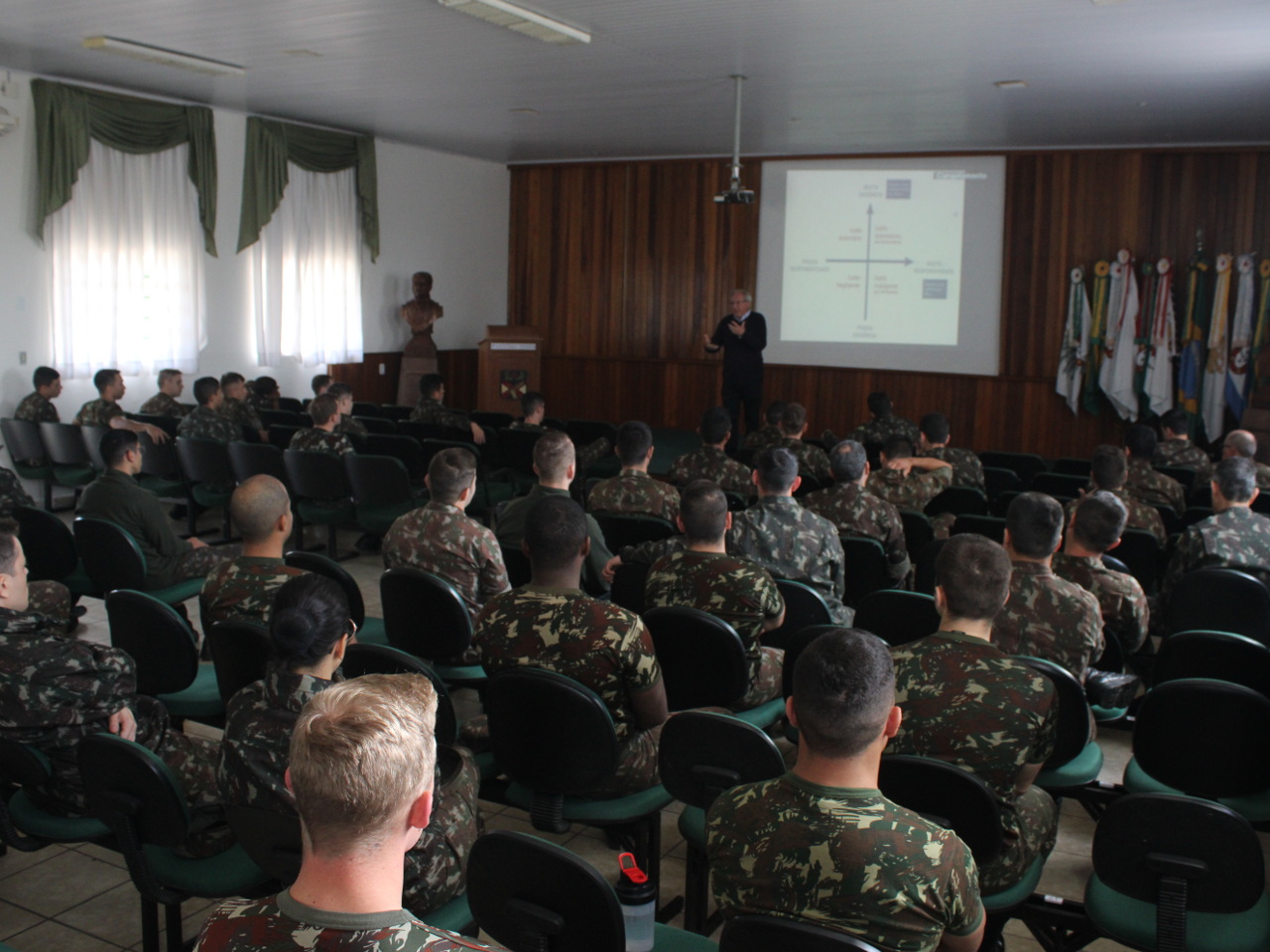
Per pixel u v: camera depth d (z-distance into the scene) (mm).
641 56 7125
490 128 10500
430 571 3549
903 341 11352
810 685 1525
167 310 9219
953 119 9180
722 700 2959
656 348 12555
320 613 2027
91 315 8633
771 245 11773
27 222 8141
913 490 5359
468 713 4094
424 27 6523
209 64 7586
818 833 1521
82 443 7094
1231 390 9953
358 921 1060
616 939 1602
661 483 4711
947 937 1591
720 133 10367
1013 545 2840
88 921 2715
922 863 1492
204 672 3475
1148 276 10250
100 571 4371
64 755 2408
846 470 4473
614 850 3084
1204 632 2975
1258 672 2926
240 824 2000
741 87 8078
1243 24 5984
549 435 4285
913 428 7781
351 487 5941
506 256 13297
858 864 1494
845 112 9000
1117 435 10727
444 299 12484
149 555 4527
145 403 8469
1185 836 1900
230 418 7617
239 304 9961
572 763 2443
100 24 6578
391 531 3619
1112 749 3910
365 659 2709
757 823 1571
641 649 2537
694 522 3084
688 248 12227
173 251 9234
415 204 11906
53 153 8109
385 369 11812
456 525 3547
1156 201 10305
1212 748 2523
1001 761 2117
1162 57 6789
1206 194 10148
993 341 11023
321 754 1069
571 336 13023
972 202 10953
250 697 2037
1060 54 6754
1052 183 10641
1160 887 1931
